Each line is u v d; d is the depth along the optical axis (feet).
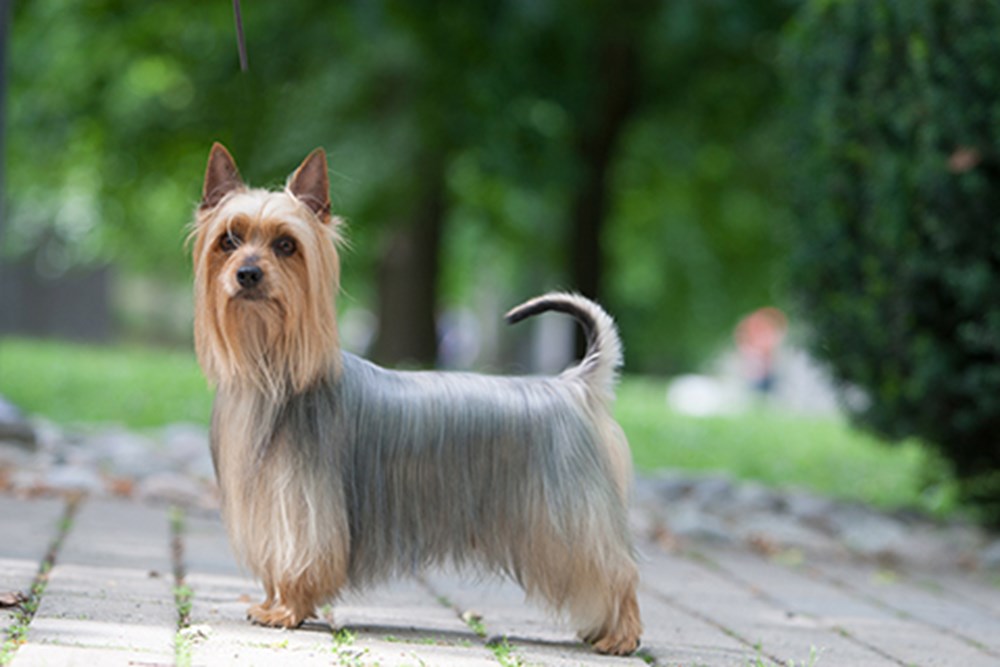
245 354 22.43
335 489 22.62
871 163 42.16
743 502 46.50
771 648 26.07
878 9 41.27
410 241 86.07
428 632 24.72
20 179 98.02
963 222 39.50
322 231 22.84
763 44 73.56
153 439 50.26
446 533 23.24
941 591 36.11
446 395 23.36
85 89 83.66
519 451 23.29
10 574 26.25
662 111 85.76
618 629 23.70
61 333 150.41
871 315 42.47
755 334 150.51
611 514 23.53
